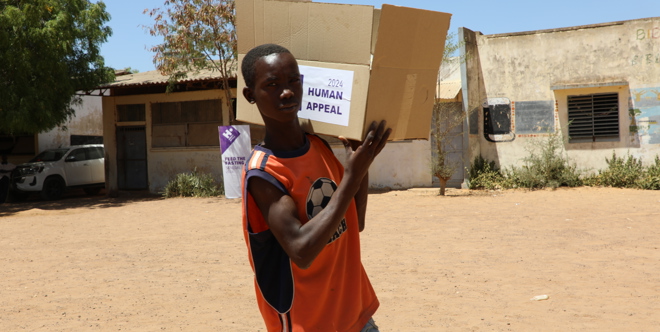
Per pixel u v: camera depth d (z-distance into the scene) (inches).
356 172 75.9
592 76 652.1
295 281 78.6
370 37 79.1
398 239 356.5
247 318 202.5
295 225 72.8
